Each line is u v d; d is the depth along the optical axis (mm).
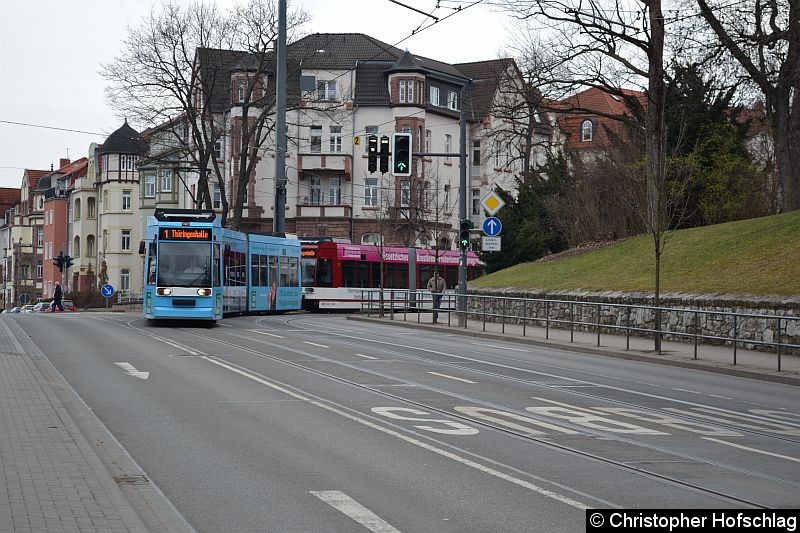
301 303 67188
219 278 45938
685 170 53469
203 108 72125
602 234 62156
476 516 11055
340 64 104562
